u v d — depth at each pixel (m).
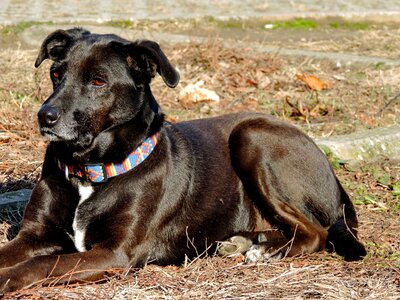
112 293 5.82
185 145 6.95
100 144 6.32
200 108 11.43
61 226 6.52
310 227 7.15
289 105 11.40
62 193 6.47
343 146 9.46
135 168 6.42
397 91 12.27
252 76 12.87
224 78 12.73
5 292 5.68
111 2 18.34
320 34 16.86
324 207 7.40
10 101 10.91
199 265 6.58
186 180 6.78
